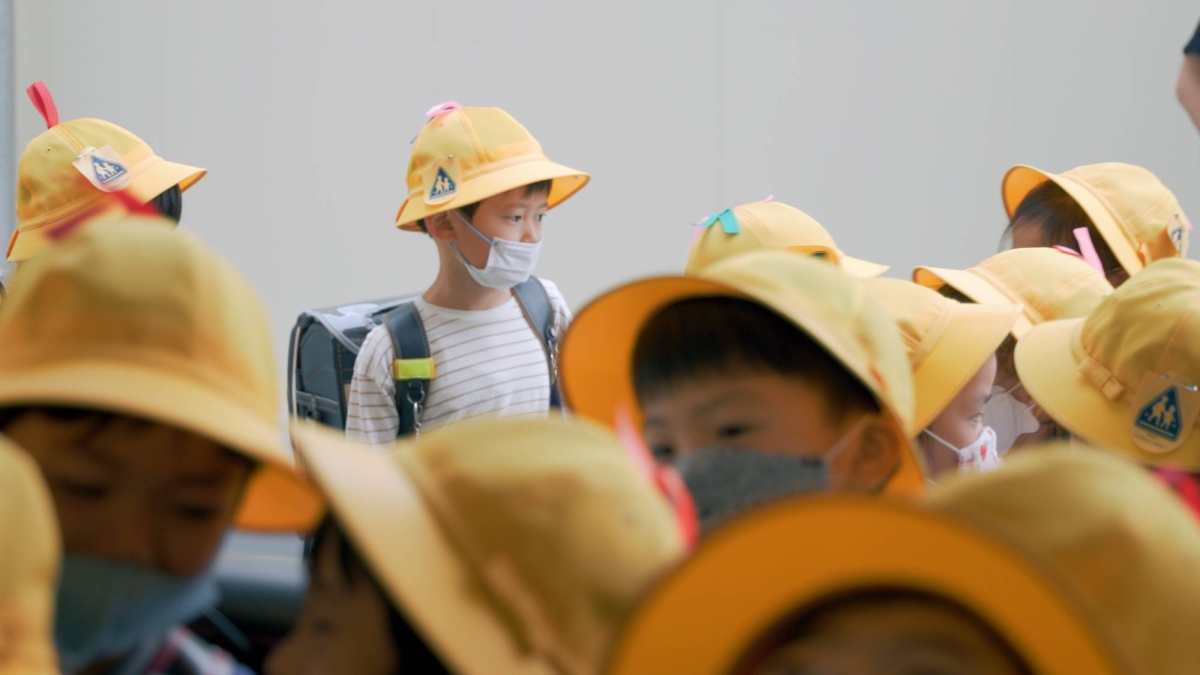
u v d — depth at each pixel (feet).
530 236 19.57
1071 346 10.93
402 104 37.45
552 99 36.63
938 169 34.76
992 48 34.35
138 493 5.27
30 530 4.18
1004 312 11.20
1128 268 17.70
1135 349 10.11
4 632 4.05
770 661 3.94
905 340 11.00
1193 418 9.74
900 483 7.07
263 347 5.58
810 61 35.35
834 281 7.27
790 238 16.20
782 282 7.14
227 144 38.73
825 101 35.29
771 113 35.58
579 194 36.70
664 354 7.25
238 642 9.25
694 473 7.00
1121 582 4.58
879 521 3.74
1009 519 4.76
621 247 36.52
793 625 3.93
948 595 3.84
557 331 20.13
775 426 6.98
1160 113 33.47
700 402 7.09
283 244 38.42
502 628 4.81
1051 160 34.12
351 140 37.88
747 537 3.79
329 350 18.67
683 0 35.94
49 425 5.17
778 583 3.88
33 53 39.75
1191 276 10.34
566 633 4.79
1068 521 4.69
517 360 19.29
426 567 4.89
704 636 3.90
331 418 18.66
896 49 34.88
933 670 3.86
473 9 36.91
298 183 38.24
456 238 19.10
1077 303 14.65
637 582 4.87
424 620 4.67
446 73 37.14
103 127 19.27
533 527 4.95
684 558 3.83
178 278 5.23
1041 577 3.67
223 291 5.38
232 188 38.70
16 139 39.55
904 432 6.83
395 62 37.47
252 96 38.50
